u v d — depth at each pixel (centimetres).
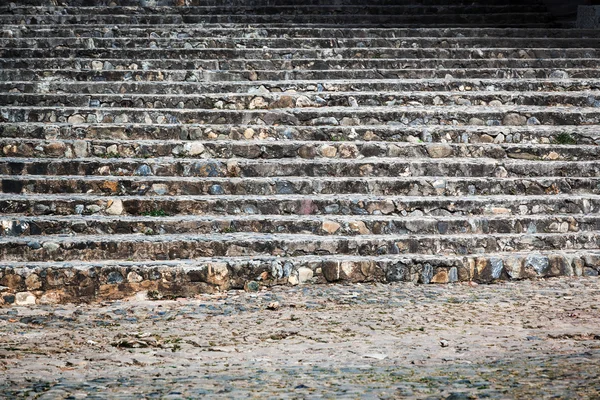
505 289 1291
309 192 1550
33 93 1877
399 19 2488
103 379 862
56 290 1251
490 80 1956
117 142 1653
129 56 2116
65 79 1977
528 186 1571
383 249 1384
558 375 841
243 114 1780
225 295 1272
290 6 2542
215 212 1482
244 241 1359
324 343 1005
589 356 923
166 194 1533
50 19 2406
